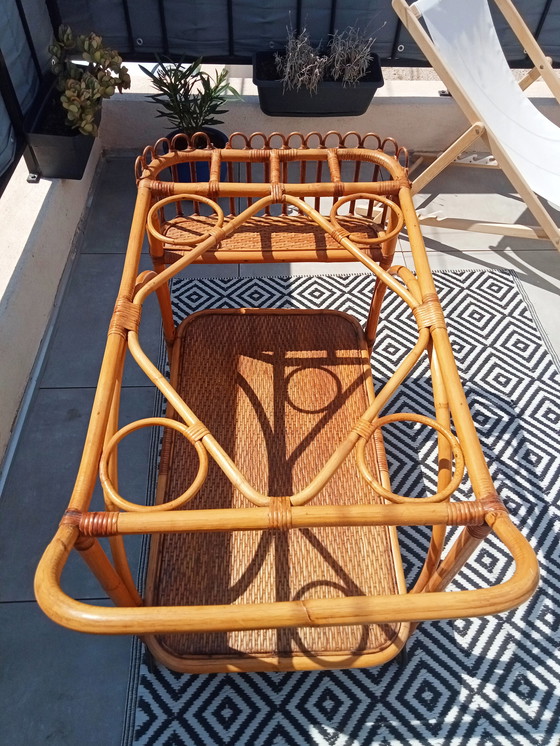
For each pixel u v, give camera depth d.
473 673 1.32
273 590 1.15
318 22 2.40
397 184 1.32
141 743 1.22
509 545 0.78
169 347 1.70
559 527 1.55
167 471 1.30
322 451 1.35
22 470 1.61
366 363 1.53
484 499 0.83
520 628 1.38
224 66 2.60
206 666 1.09
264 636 1.12
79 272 2.14
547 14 2.41
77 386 1.81
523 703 1.28
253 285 2.11
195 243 1.22
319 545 1.22
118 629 0.69
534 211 1.94
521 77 2.74
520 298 2.11
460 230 2.29
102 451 0.91
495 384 1.85
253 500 0.84
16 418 1.70
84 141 2.03
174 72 2.17
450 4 1.99
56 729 1.23
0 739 1.22
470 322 2.03
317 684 1.29
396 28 2.44
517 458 1.68
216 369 1.50
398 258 2.23
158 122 2.52
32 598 1.40
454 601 0.71
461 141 1.92
